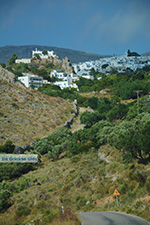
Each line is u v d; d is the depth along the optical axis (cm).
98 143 5828
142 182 2700
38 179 5112
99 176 3669
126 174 3164
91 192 3322
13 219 2688
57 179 4697
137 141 3238
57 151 6706
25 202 3716
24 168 5878
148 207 2102
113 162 3825
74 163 5241
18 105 10725
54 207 3023
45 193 3822
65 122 10594
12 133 8262
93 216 2181
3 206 3791
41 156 7169
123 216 2048
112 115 9612
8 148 6662
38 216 2447
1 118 8956
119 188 2858
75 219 2052
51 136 8462
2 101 10388
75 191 3644
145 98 8688
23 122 9394
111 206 2689
